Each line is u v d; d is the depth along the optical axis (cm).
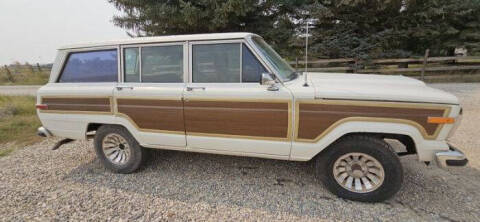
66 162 372
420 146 231
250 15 1128
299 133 254
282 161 355
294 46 1171
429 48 1181
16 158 391
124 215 243
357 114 237
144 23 1110
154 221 233
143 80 304
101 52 316
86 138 334
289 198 265
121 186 299
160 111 294
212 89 272
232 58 271
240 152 279
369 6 1062
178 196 274
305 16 1125
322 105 243
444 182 284
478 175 296
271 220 230
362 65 1066
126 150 327
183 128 291
